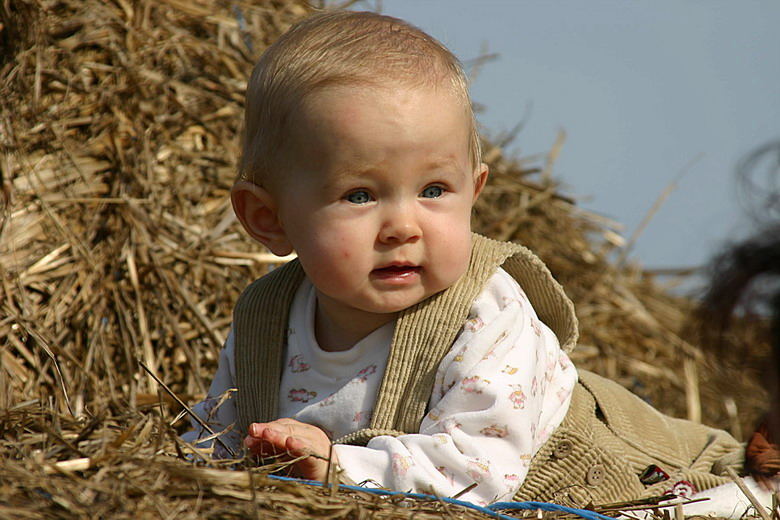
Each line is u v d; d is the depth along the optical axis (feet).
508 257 25.13
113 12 40.50
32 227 35.09
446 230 22.24
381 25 23.49
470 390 21.91
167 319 34.94
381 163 21.74
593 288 48.06
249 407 24.95
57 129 37.01
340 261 22.17
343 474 20.80
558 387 24.91
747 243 16.57
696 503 24.77
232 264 37.45
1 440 17.83
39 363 32.40
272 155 23.27
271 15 45.37
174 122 39.75
